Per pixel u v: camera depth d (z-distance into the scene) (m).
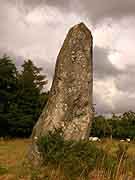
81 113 11.80
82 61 12.11
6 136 35.38
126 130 30.69
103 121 19.41
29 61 46.03
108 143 11.27
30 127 38.84
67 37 12.49
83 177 9.20
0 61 40.47
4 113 38.84
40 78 44.94
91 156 10.04
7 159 12.11
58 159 9.66
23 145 20.41
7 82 39.34
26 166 10.14
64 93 11.89
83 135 11.60
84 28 12.49
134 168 9.77
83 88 11.96
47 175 9.21
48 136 10.83
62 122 11.61
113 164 9.74
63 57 12.23
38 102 39.84
